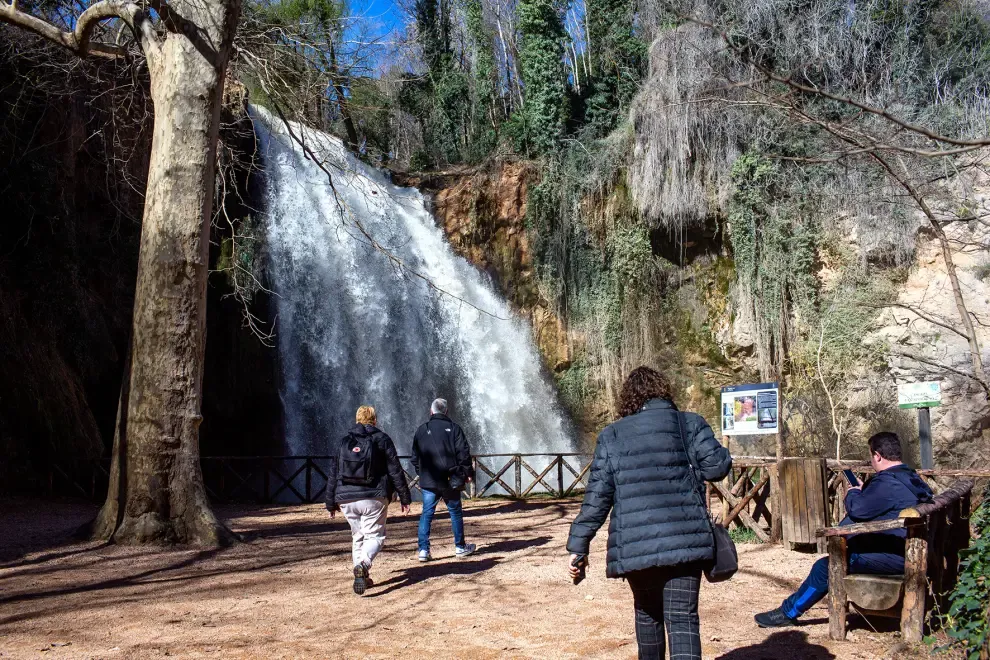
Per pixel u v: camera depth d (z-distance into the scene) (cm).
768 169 2009
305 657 483
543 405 2427
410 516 1251
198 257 970
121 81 1738
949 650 440
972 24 1516
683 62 2012
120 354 1920
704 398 2252
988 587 424
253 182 2273
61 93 1569
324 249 2353
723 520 932
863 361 1920
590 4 2741
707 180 2123
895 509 501
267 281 2223
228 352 2191
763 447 2080
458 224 2575
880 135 707
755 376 2166
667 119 2106
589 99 2528
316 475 2238
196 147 971
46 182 1620
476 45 2966
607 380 2358
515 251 2500
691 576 351
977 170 908
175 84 970
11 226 1588
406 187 2653
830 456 1978
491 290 2503
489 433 2430
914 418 1855
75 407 1630
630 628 535
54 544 944
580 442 2394
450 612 596
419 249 2555
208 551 909
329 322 2312
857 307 1891
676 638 344
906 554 473
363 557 658
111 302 1881
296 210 2334
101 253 1850
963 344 1766
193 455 959
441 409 849
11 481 1441
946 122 1355
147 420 941
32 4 1446
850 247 1959
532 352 2448
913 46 1500
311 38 1380
